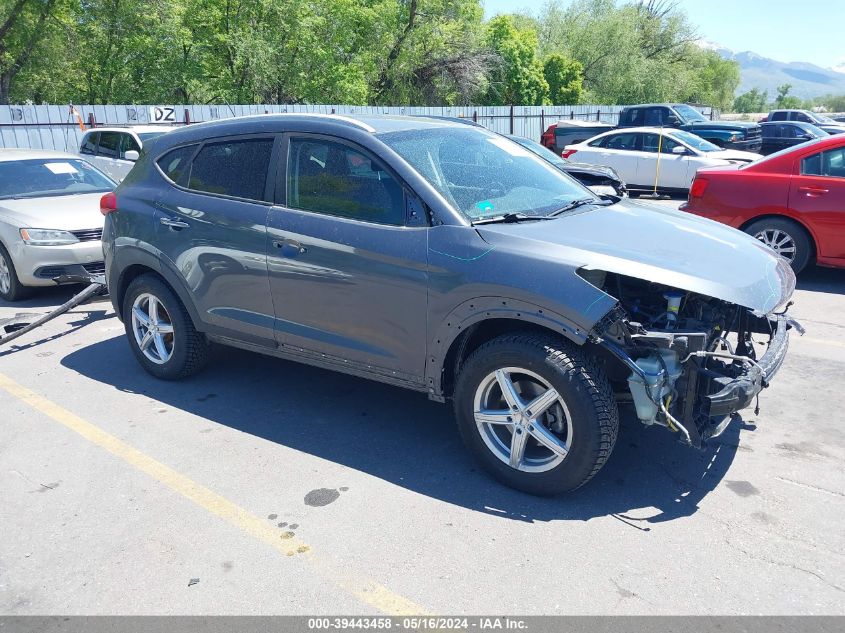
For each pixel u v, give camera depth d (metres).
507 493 3.54
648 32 53.06
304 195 4.09
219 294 4.52
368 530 3.24
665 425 3.19
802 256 7.41
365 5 32.72
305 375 5.25
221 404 4.72
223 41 28.14
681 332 3.41
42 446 4.14
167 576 2.94
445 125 4.45
